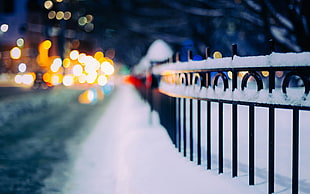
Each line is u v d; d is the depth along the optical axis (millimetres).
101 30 56625
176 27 28094
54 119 15133
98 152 8062
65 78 59125
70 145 9133
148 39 33281
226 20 21219
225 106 13289
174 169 4965
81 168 6719
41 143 9523
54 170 6637
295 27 11188
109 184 5609
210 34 23438
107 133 10805
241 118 9328
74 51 70938
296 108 3334
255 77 3820
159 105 9953
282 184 3906
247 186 3951
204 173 4621
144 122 10203
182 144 6770
